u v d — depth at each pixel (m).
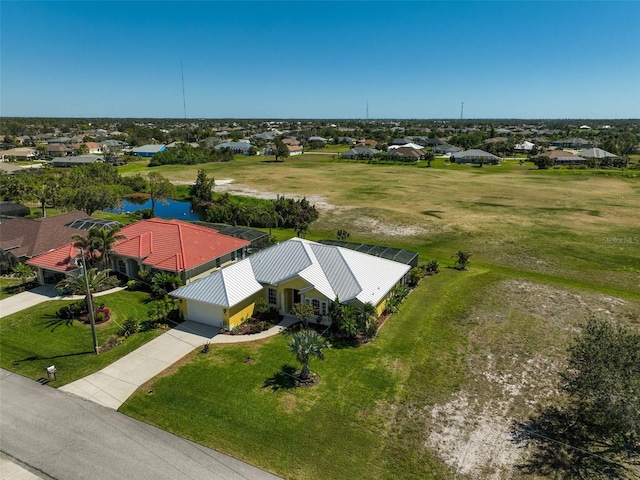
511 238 54.34
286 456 18.38
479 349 27.42
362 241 54.31
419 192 85.81
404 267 35.88
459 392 23.03
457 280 39.44
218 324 29.56
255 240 46.75
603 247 50.50
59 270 35.88
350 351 26.88
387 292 31.62
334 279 31.36
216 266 39.81
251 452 18.53
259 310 31.06
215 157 142.62
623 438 19.31
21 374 24.06
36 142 190.00
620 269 43.44
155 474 17.23
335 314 28.81
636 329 29.89
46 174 84.69
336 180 101.75
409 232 58.00
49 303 33.41
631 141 168.75
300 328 29.48
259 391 22.67
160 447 18.70
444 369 25.17
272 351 26.66
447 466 18.03
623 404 16.72
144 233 40.75
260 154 168.50
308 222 63.03
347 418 20.81
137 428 19.84
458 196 81.56
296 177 106.50
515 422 20.72
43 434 19.41
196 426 20.03
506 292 36.59
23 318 30.77
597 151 129.12
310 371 24.55
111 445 18.77
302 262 32.44
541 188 89.56
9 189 66.12
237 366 24.94
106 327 29.62
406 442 19.34
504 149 158.25
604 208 70.56
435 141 187.38
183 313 30.70
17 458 18.00
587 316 32.09
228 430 19.83
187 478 17.08
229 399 21.98
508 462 18.23
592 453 18.67
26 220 44.72
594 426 20.28
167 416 20.67
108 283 36.34
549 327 30.38
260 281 31.73
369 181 99.88
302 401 21.97
